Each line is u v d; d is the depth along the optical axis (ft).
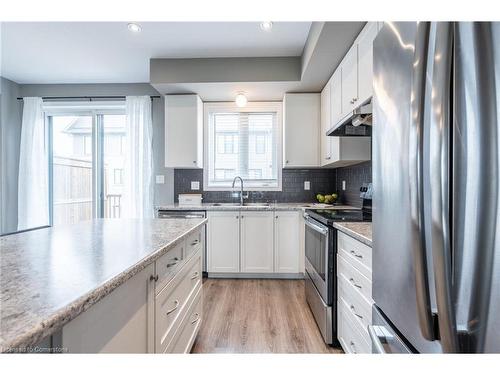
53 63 10.07
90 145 12.42
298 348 5.79
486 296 1.64
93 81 11.82
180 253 4.41
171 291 3.96
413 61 2.16
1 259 2.82
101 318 2.26
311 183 12.05
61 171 12.59
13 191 11.88
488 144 1.62
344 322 5.32
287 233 10.11
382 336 2.95
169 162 10.84
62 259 2.83
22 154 11.71
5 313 1.64
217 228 10.20
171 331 3.95
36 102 11.84
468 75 1.73
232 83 9.64
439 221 1.83
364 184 8.91
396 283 2.65
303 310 7.57
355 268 4.66
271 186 12.14
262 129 12.17
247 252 10.18
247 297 8.50
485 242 1.64
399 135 2.55
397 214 2.60
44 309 1.70
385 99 2.85
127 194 11.60
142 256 2.95
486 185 1.63
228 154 12.26
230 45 8.71
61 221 12.56
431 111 1.99
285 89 10.33
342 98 7.70
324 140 10.05
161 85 9.76
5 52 9.26
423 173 2.08
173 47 8.86
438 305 1.83
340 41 6.77
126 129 11.60
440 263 1.83
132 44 8.66
